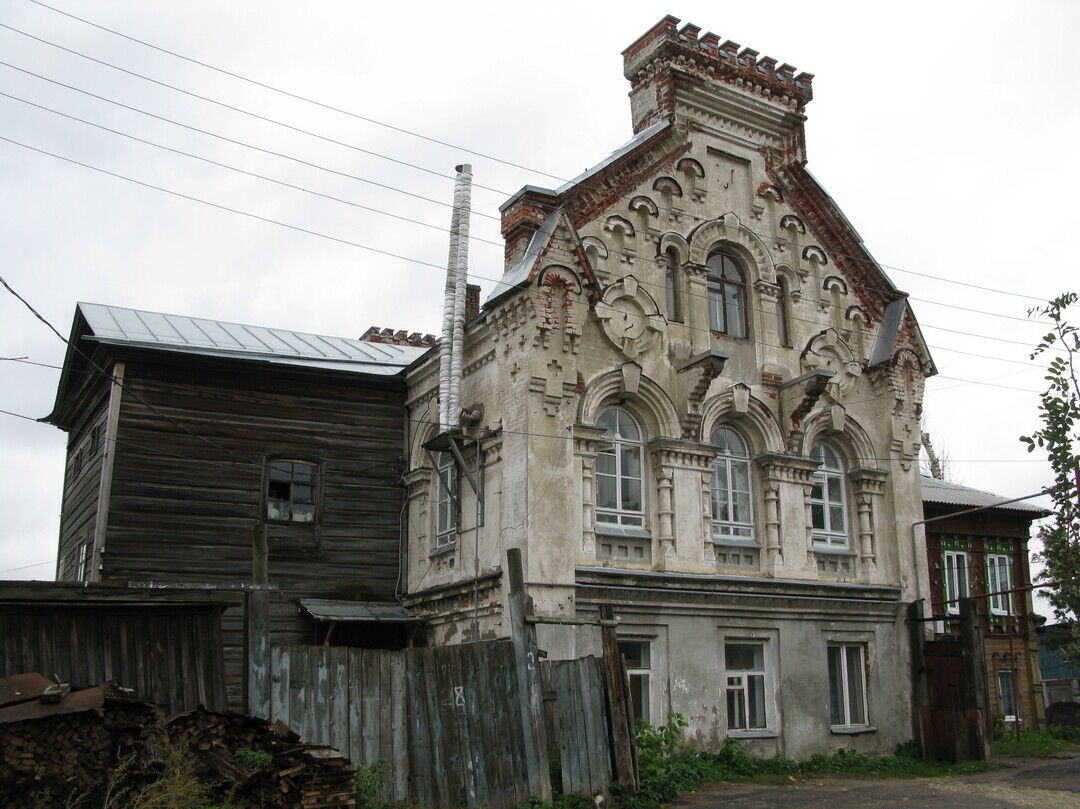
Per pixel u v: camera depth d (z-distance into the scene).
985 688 21.80
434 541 22.86
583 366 20.30
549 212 21.11
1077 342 11.93
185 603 14.11
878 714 22.78
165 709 13.79
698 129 23.81
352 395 24.16
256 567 14.19
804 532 22.70
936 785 18.45
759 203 24.33
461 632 20.55
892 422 24.77
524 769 14.91
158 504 21.22
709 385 21.70
